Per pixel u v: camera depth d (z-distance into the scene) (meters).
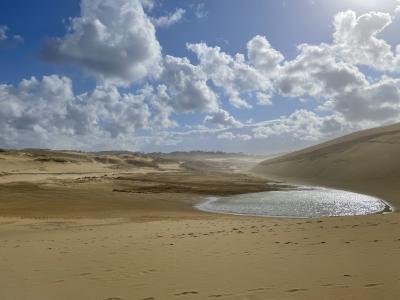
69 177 56.66
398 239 10.03
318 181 52.41
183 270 8.03
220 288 6.72
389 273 7.02
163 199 33.19
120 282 7.40
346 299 5.89
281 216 24.34
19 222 19.86
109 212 25.31
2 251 11.07
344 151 65.69
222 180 55.28
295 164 73.31
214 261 8.66
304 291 6.33
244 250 9.70
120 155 121.12
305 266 7.84
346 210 26.98
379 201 31.39
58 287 7.26
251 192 39.91
